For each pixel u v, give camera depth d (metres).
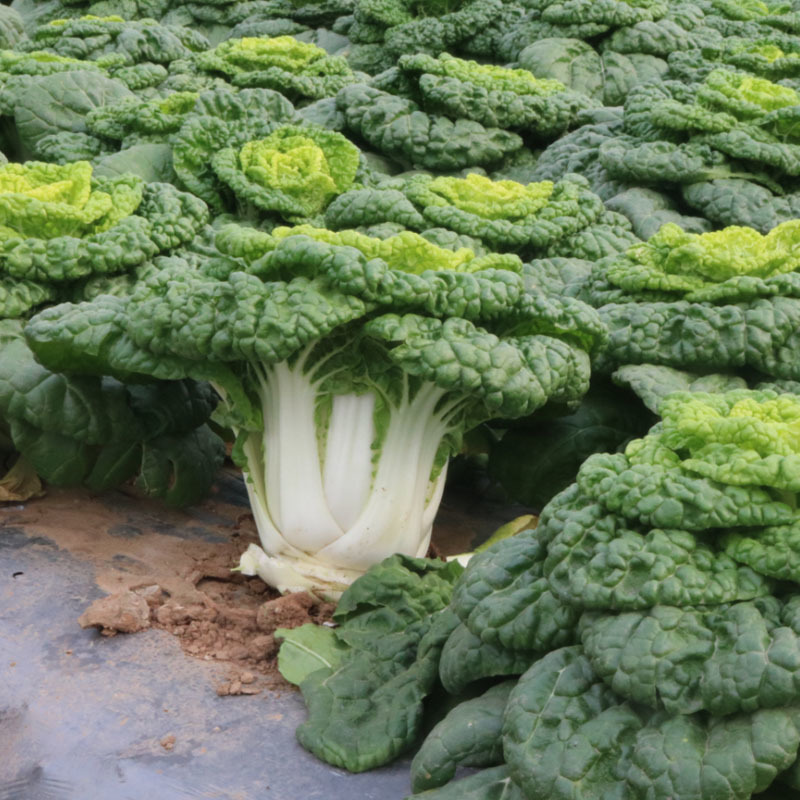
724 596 1.14
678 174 1.68
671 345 1.46
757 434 1.17
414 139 1.80
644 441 1.20
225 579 1.42
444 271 1.33
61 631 1.33
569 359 1.37
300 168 1.66
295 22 2.59
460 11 2.25
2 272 1.49
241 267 1.37
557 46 2.00
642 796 1.12
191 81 1.96
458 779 1.19
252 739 1.24
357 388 1.36
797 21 2.12
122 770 1.22
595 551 1.17
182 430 1.50
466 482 1.62
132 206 1.56
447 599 1.33
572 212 1.65
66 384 1.44
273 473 1.39
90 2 2.65
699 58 1.94
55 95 1.86
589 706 1.15
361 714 1.25
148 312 1.35
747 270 1.47
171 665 1.30
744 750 1.11
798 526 1.15
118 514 1.50
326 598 1.39
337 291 1.31
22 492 1.49
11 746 1.24
